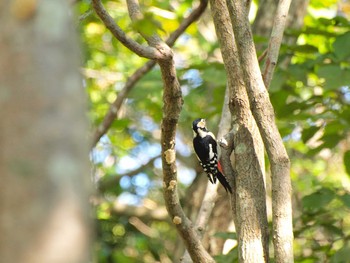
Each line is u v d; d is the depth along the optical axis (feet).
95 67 71.05
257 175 26.30
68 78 9.78
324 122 45.88
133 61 73.77
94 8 23.73
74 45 9.99
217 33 27.78
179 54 77.25
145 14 18.37
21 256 9.06
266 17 50.49
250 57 25.45
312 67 44.27
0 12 9.76
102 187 67.36
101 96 69.92
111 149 74.08
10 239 9.10
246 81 25.39
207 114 45.62
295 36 44.70
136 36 58.39
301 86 54.49
